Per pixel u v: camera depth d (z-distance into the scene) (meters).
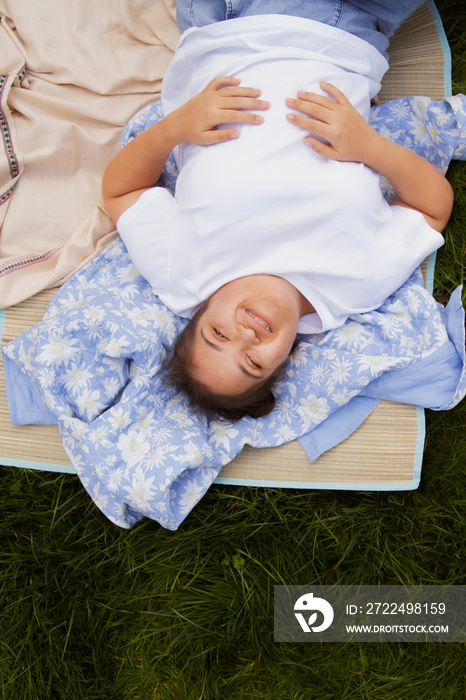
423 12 1.90
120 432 1.66
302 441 1.76
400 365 1.70
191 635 1.77
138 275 1.82
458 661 1.72
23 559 1.81
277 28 1.58
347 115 1.56
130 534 1.81
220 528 1.81
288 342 1.59
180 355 1.65
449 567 1.78
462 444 1.81
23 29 1.87
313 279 1.63
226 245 1.60
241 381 1.58
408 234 1.67
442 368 1.69
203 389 1.63
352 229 1.59
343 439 1.76
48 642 1.77
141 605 1.79
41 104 1.88
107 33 1.90
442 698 1.70
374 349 1.73
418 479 1.75
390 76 1.91
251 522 1.82
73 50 1.89
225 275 1.63
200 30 1.61
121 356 1.70
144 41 1.91
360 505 1.81
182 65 1.68
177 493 1.70
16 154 1.84
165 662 1.76
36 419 1.78
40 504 1.84
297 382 1.77
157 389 1.72
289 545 1.81
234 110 1.56
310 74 1.59
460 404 1.82
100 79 1.88
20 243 1.88
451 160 1.87
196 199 1.60
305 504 1.82
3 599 1.79
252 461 1.78
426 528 1.80
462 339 1.68
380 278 1.65
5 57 1.88
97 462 1.63
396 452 1.76
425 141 1.83
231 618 1.77
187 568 1.80
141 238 1.67
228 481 1.77
